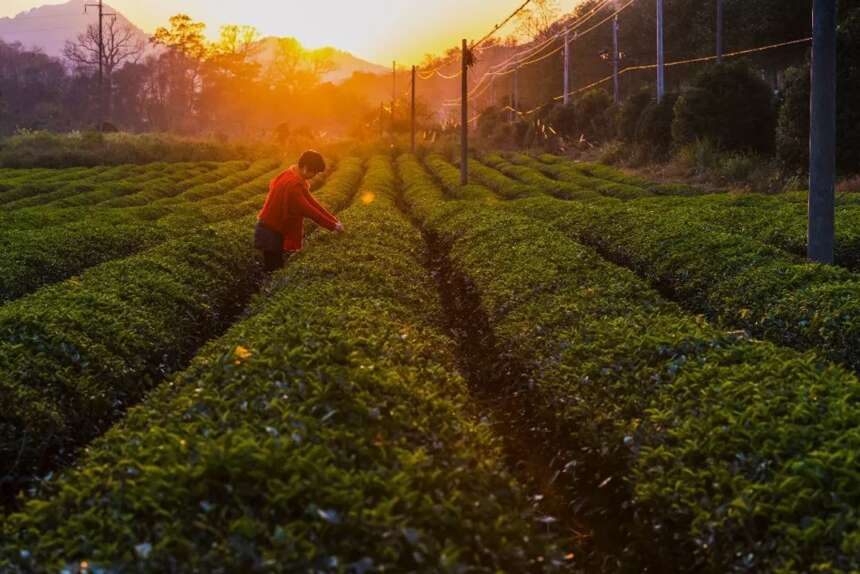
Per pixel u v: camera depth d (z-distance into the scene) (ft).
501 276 36.83
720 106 126.93
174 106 474.08
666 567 15.97
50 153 199.82
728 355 21.20
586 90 302.45
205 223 73.20
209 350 23.16
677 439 17.28
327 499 12.57
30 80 498.28
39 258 45.60
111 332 27.02
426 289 36.22
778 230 50.08
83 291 31.17
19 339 24.29
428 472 14.03
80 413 22.94
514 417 27.12
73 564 11.65
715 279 36.68
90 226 59.82
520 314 30.07
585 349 23.90
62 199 116.67
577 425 20.93
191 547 11.69
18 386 21.59
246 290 44.96
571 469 21.16
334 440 14.71
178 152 215.10
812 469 14.14
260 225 42.06
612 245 50.62
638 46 284.61
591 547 19.54
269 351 19.27
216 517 12.47
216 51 476.54
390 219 57.47
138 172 175.32
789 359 20.79
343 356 18.84
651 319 26.18
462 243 50.03
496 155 207.10
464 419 18.45
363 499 12.86
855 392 17.83
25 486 20.47
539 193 108.78
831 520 12.92
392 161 208.74
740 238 43.11
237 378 18.12
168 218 72.13
